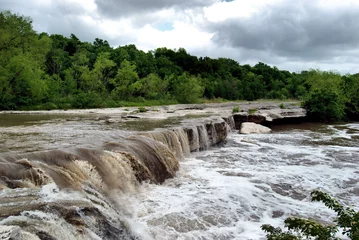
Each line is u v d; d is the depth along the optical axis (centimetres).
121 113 2977
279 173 1259
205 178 1144
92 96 4309
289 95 9650
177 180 1107
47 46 4134
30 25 3900
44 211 525
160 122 2022
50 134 1427
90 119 2281
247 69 12825
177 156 1438
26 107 3519
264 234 738
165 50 10581
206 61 10669
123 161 958
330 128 2853
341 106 3494
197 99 6178
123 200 848
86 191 727
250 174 1227
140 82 5597
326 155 1622
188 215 811
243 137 2200
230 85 8500
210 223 779
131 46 8750
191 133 1636
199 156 1552
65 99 4056
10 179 669
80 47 7294
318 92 3522
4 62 3609
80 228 546
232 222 796
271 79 11312
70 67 5688
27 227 463
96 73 5272
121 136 1315
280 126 2966
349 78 4134
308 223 431
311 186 1121
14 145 1110
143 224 741
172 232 720
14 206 525
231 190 1020
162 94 6078
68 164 813
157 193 956
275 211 888
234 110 3119
